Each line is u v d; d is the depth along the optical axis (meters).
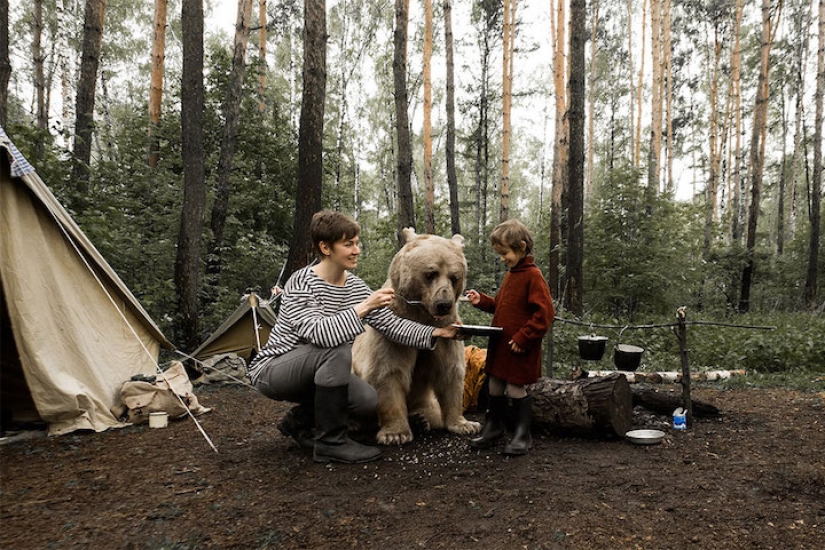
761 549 2.08
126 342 4.98
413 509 2.54
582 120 9.66
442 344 3.76
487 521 2.39
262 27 16.08
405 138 11.27
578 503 2.56
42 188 4.20
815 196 16.08
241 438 3.95
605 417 3.61
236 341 7.05
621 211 12.16
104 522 2.44
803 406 4.82
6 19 7.19
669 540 2.17
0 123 7.12
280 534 2.28
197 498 2.72
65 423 4.12
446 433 3.91
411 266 3.39
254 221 12.84
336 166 16.33
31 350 4.01
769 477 2.89
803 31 22.81
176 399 4.53
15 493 2.82
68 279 4.45
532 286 3.28
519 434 3.41
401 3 11.12
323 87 8.32
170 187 10.08
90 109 9.23
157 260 9.01
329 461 3.25
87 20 9.12
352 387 3.37
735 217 22.25
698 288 14.55
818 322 10.23
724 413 4.47
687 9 25.48
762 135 18.67
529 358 3.31
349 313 3.01
